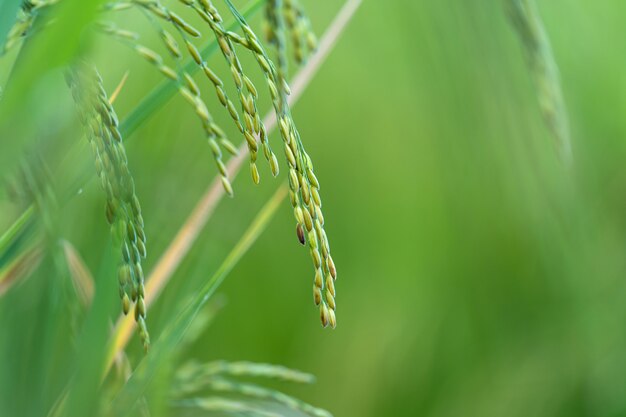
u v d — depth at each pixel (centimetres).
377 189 264
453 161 227
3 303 110
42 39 79
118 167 88
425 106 210
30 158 98
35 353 110
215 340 202
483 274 251
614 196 254
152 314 130
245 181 205
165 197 141
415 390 235
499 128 190
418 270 258
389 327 243
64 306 111
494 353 242
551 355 233
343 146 263
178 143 154
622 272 244
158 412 110
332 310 89
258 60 90
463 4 161
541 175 211
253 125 90
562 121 111
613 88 258
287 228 240
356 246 261
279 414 112
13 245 102
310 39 105
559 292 240
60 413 108
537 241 240
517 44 163
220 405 111
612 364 230
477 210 243
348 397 228
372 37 230
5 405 108
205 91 191
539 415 228
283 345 225
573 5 250
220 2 171
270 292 230
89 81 88
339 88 256
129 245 89
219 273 111
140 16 145
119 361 114
